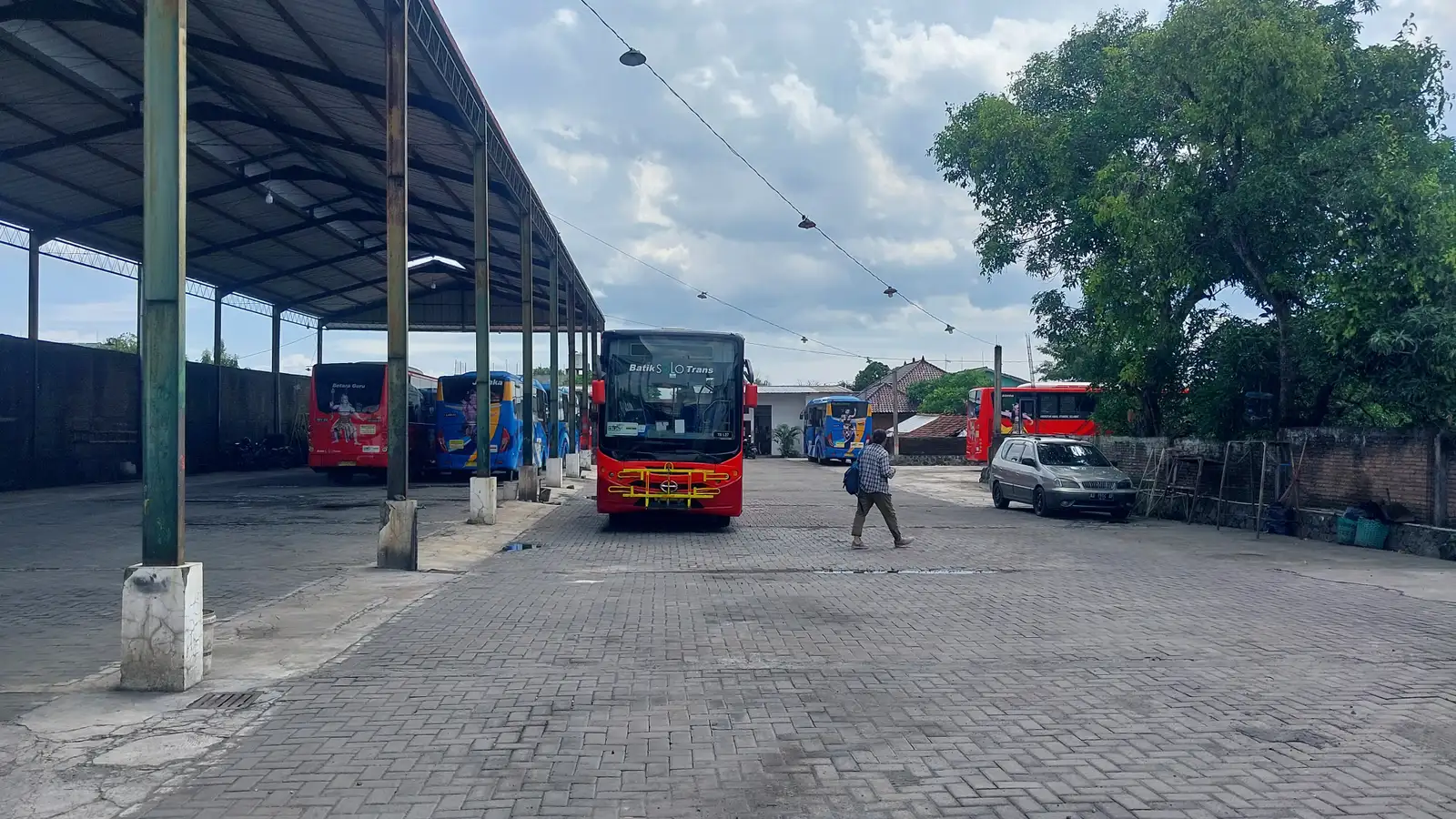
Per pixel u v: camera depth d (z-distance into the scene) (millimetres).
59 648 7926
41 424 26859
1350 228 16641
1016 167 22516
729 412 17344
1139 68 20062
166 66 6848
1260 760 5348
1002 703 6426
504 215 25891
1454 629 9094
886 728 5855
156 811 4570
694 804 4660
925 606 10117
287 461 38938
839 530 18297
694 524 19016
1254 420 18953
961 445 51031
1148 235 18625
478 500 18062
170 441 6711
